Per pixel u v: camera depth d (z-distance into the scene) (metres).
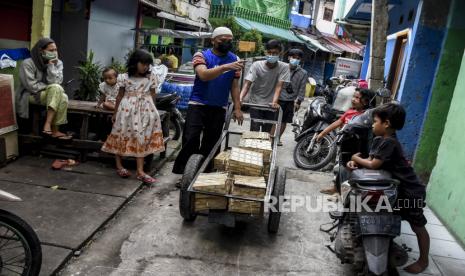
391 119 3.15
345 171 4.14
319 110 6.20
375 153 3.15
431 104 5.85
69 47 8.52
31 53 5.11
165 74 7.98
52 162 5.20
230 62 4.51
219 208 3.50
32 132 5.32
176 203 4.45
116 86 5.45
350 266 3.45
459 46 5.68
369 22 11.67
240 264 3.34
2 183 4.39
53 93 5.04
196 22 15.02
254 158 3.86
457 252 3.86
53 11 8.45
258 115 6.26
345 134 4.16
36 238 2.57
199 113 4.62
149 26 12.16
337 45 24.34
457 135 4.47
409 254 3.73
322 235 3.97
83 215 3.82
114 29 9.58
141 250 3.41
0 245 2.90
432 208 4.86
